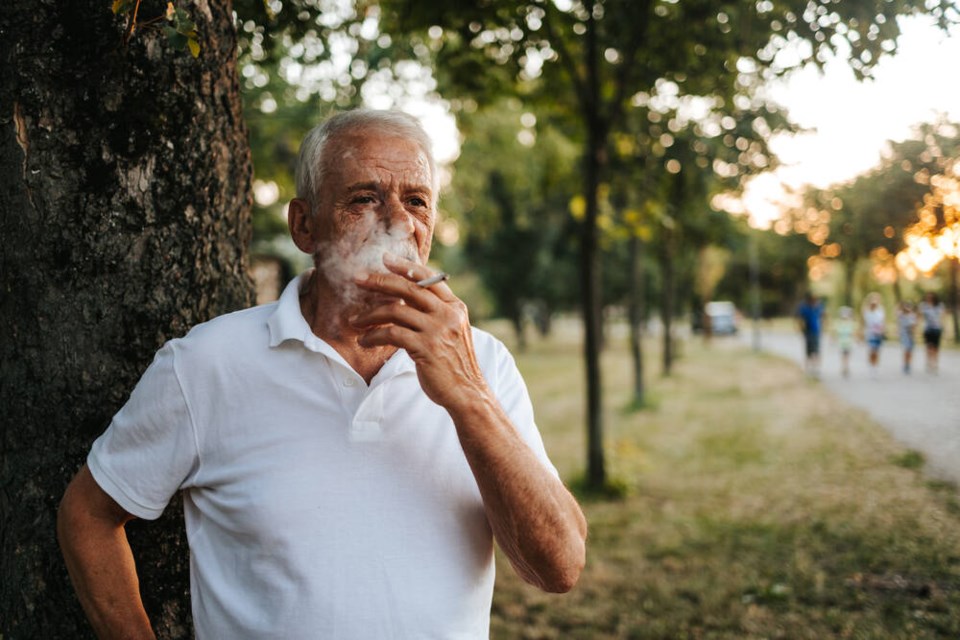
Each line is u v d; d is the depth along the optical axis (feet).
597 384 24.08
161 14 5.15
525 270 102.22
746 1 12.28
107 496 4.22
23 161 4.97
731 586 15.51
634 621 14.01
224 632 4.02
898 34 9.59
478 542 4.18
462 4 14.60
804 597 14.66
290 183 27.40
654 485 25.26
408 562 3.94
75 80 4.99
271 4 9.89
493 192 76.95
